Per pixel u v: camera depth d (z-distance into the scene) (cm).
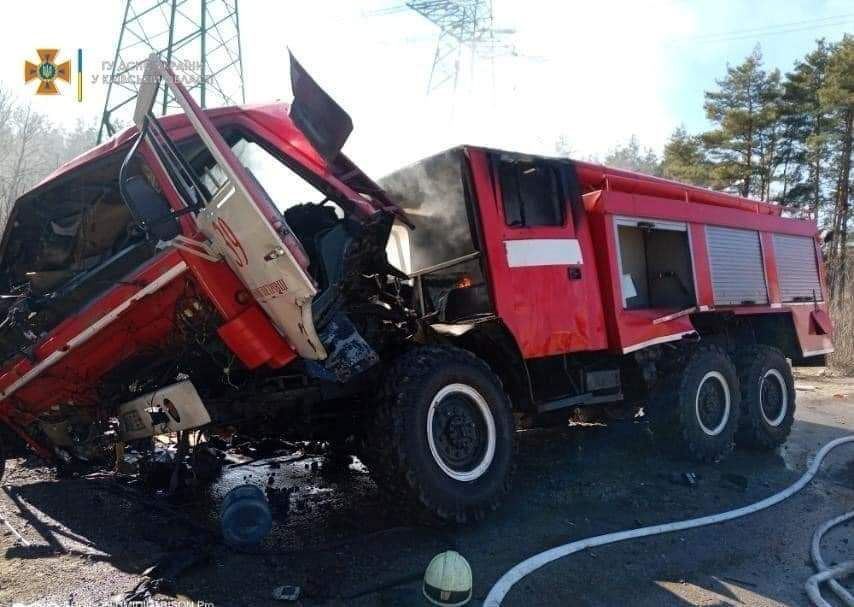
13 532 420
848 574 396
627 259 666
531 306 516
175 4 1927
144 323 408
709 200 753
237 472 589
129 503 484
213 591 338
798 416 970
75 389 434
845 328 1706
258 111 453
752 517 500
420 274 548
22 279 489
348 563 381
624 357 621
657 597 359
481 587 358
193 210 388
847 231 3422
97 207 452
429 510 419
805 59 3612
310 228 462
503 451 470
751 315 776
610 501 521
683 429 624
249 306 399
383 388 434
